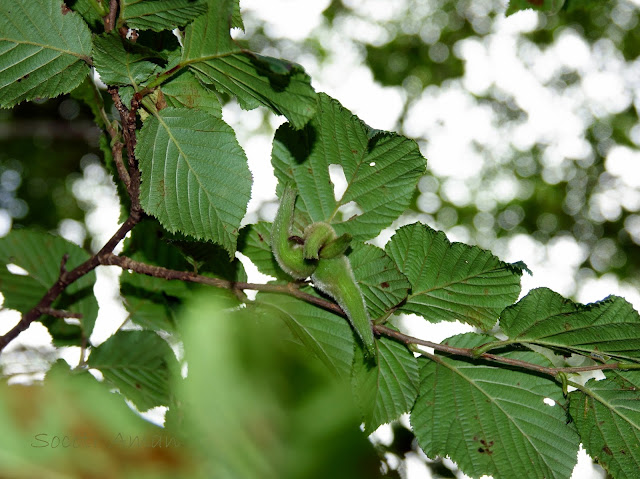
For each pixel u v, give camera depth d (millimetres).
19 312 905
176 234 834
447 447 863
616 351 841
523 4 924
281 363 329
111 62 779
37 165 2521
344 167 848
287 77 769
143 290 907
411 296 855
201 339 320
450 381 867
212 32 766
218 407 312
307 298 832
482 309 853
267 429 317
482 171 3570
